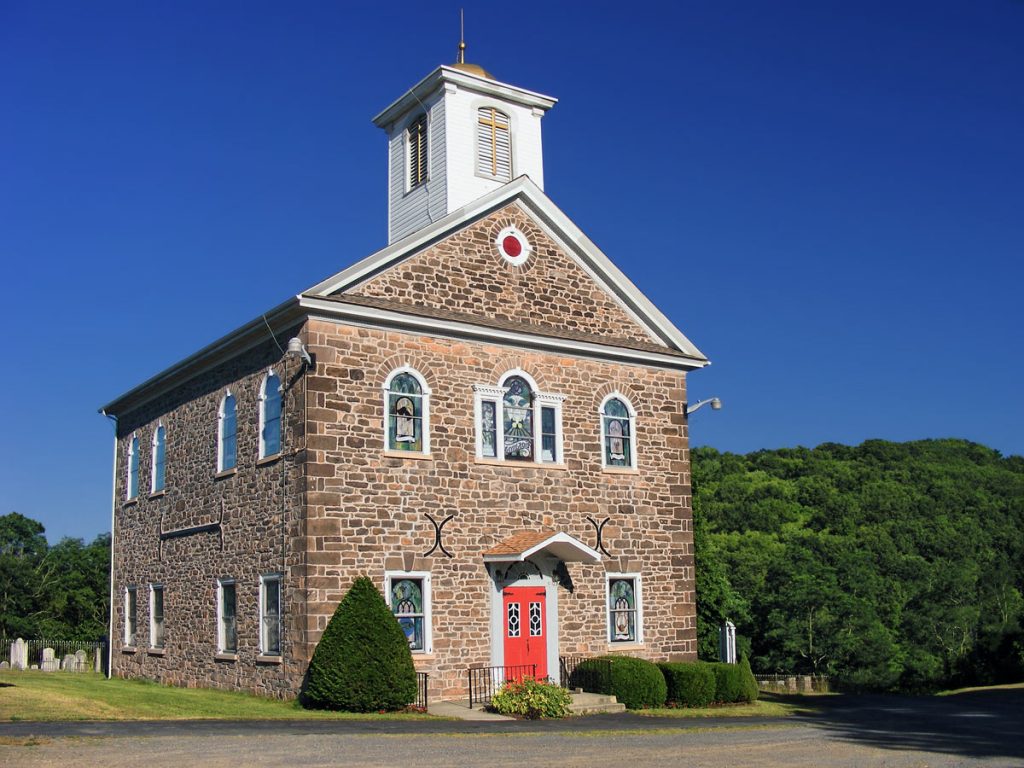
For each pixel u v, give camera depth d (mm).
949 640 59219
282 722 18266
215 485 26078
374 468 22578
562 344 25781
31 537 58969
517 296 25531
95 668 35188
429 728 18266
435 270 24312
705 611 34844
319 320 22500
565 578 25109
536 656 24250
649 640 26203
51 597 54125
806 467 87500
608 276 27062
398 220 29531
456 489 23641
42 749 13734
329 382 22391
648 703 23734
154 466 30297
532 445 25203
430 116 28516
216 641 25250
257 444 24047
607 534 25969
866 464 86938
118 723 17141
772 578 60062
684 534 27328
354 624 20766
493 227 25500
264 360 24312
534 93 29156
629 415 27016
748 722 21344
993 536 70375
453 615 23094
